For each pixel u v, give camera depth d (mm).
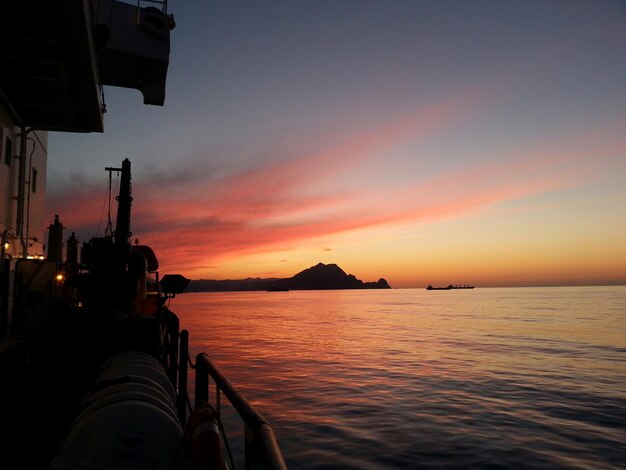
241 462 13344
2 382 5457
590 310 130375
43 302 9297
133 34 16047
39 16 8578
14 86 11383
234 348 46250
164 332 7680
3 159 11828
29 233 14445
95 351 5633
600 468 13297
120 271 11000
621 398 22797
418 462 13609
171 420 3707
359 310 143000
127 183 15047
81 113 13125
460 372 30984
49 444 4332
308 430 16859
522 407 20703
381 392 24062
